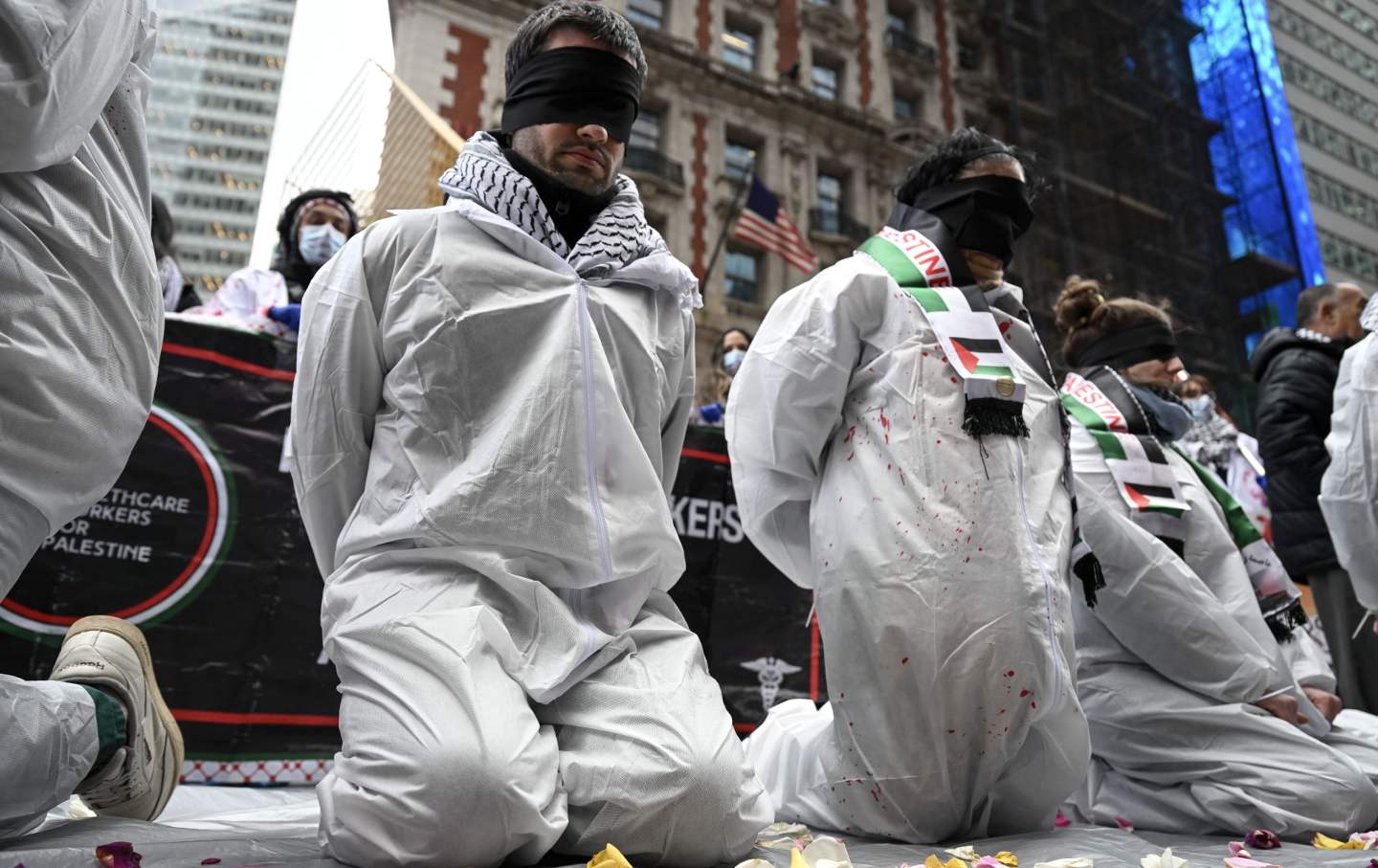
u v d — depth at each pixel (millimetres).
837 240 23719
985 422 2145
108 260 1469
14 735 1416
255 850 1563
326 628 1726
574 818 1520
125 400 1517
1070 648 2135
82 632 1795
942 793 2020
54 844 1510
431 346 1791
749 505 2445
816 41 25562
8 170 1325
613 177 2104
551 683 1582
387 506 1749
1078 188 25875
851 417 2299
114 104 1595
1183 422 3164
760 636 3754
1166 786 2586
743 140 23906
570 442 1734
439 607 1609
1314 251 26406
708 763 1522
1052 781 2174
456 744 1396
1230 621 2570
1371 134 29719
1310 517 4227
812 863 1476
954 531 2055
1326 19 29875
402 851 1386
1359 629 3869
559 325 1822
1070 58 27141
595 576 1710
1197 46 28516
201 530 2975
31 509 1405
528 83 2047
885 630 2021
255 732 2928
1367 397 2971
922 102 26641
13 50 1234
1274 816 2320
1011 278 9266
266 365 3164
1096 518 2656
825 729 2271
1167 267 25766
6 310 1320
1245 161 27062
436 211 1947
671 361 2062
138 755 1791
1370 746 2664
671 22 23719
